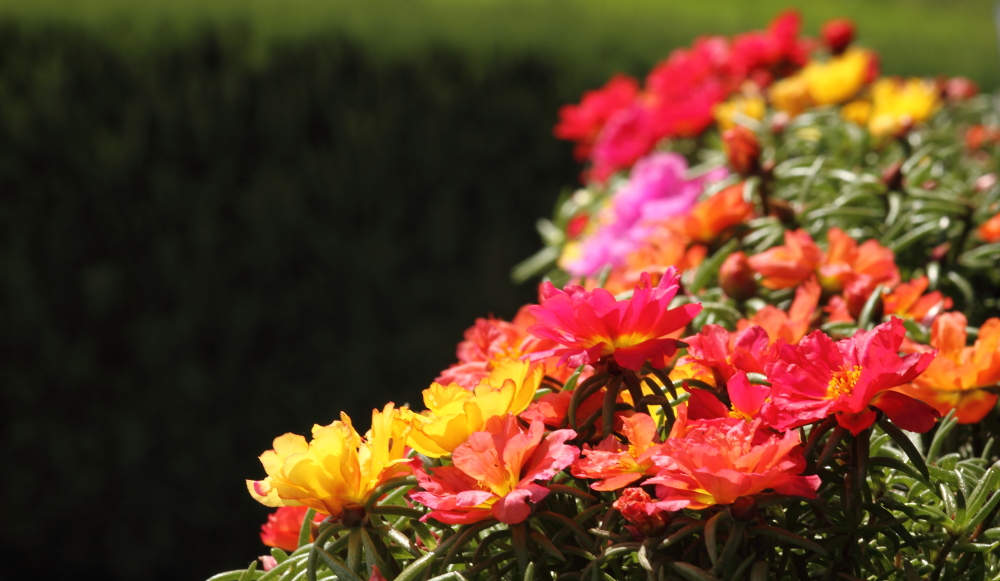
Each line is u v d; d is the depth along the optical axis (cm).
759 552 82
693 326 125
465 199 444
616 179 277
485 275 452
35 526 379
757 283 131
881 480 95
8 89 358
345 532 84
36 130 361
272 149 398
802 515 92
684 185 229
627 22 505
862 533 86
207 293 391
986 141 247
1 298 364
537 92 454
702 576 75
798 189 179
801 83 242
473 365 107
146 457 387
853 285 120
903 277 154
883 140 203
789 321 107
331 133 409
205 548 398
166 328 385
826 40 274
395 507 84
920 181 167
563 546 82
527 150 455
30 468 374
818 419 79
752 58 272
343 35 409
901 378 75
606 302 82
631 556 86
